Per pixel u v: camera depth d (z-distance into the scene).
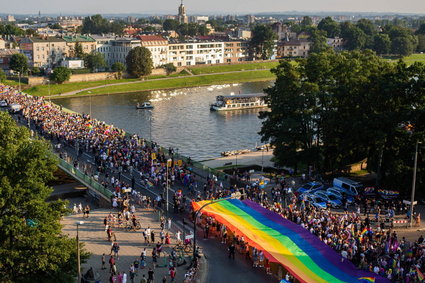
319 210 88.44
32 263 55.50
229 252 75.19
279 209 87.19
